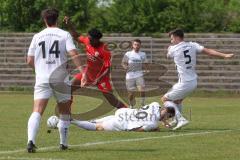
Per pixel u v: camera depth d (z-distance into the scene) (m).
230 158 31.84
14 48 106.81
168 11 107.12
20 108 66.56
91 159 31.08
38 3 111.69
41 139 39.41
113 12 109.06
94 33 48.22
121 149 34.94
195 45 46.34
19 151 33.84
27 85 103.00
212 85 98.88
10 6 112.31
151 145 36.72
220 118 56.81
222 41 102.06
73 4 110.62
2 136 41.06
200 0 107.88
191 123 51.56
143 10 107.69
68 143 37.44
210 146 36.47
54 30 33.66
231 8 109.50
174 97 46.66
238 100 83.31
